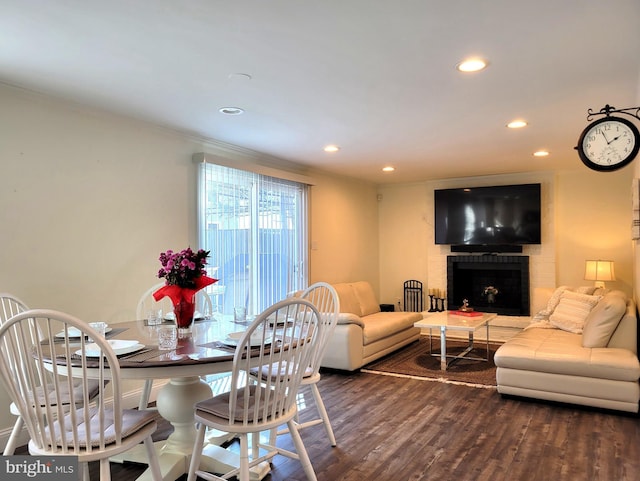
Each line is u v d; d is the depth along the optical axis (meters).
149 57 2.57
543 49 2.47
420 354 5.58
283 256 5.43
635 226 3.63
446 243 7.06
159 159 4.02
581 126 4.02
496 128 4.10
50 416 1.82
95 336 1.77
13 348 1.83
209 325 2.98
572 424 3.30
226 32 2.27
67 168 3.33
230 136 4.35
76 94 3.17
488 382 4.37
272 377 2.66
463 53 2.52
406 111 3.59
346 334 4.64
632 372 3.40
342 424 3.35
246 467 2.11
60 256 3.28
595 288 5.32
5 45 2.41
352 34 2.29
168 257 2.71
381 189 7.76
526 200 6.47
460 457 2.79
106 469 1.86
